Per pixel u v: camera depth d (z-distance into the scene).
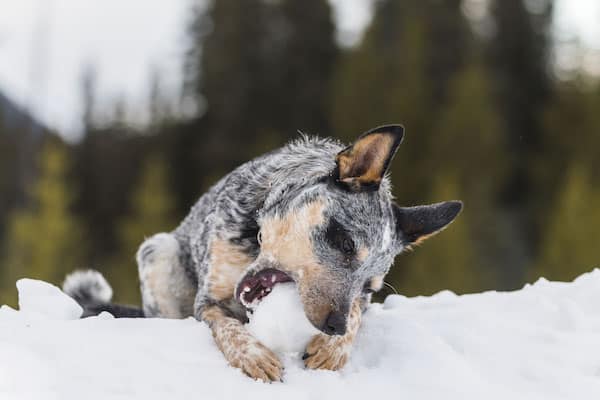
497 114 36.69
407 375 4.14
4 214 33.75
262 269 4.48
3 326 4.33
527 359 4.50
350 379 4.14
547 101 39.47
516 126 38.97
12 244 25.25
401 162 32.88
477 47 38.66
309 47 38.97
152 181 28.75
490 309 5.47
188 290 5.81
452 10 39.31
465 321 5.09
